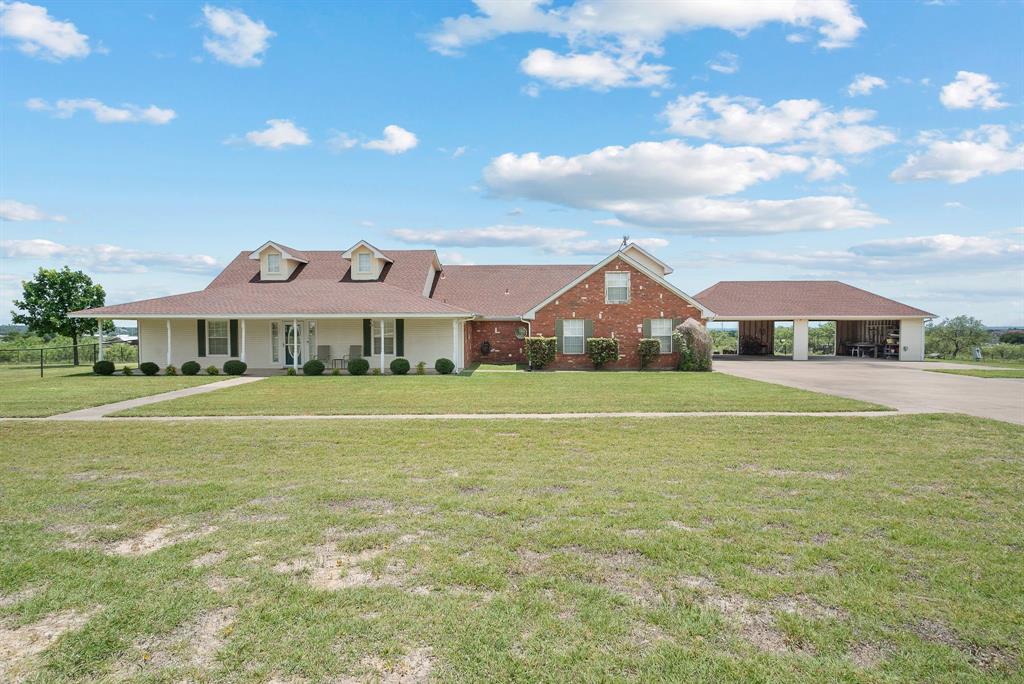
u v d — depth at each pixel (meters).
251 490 7.00
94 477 7.70
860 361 35.09
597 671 3.36
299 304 27.89
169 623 3.89
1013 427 11.28
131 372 26.69
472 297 35.12
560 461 8.55
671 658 3.48
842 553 5.01
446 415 13.33
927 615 3.96
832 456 8.85
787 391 17.86
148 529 5.70
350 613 4.01
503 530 5.61
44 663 3.45
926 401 15.47
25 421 12.62
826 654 3.52
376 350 28.73
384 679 3.29
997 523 5.78
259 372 27.38
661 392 17.67
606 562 4.87
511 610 4.05
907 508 6.24
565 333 29.23
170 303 28.05
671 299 29.00
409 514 6.10
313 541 5.34
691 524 5.76
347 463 8.48
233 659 3.49
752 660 3.46
